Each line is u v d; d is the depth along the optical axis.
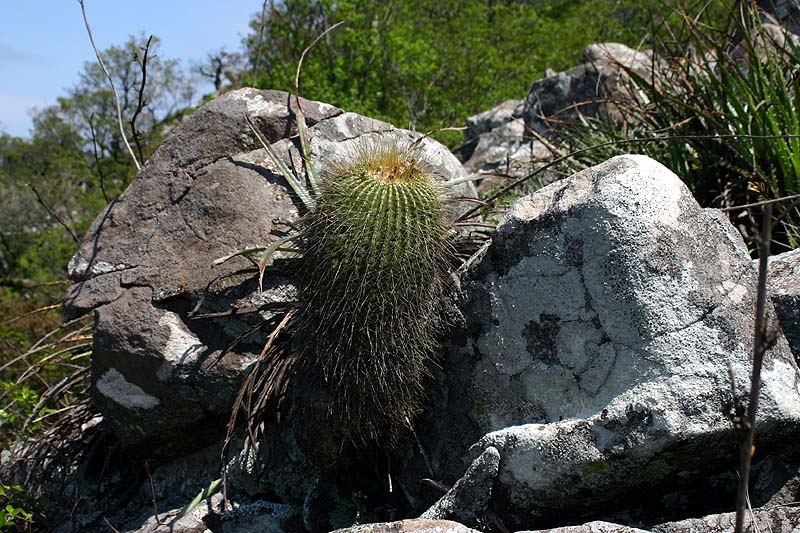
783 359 2.56
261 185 3.59
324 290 2.79
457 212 3.96
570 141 5.23
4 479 4.09
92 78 27.42
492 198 3.59
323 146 3.76
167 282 3.45
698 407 2.37
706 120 4.40
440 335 3.07
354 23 13.51
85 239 3.64
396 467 3.14
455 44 15.59
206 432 3.52
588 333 2.65
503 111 7.73
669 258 2.55
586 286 2.67
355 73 13.24
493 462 2.59
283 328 3.30
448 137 10.78
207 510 3.27
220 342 3.40
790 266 2.98
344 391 2.81
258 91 3.87
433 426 3.07
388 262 2.71
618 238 2.59
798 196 2.97
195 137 3.72
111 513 3.71
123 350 3.39
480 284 2.98
